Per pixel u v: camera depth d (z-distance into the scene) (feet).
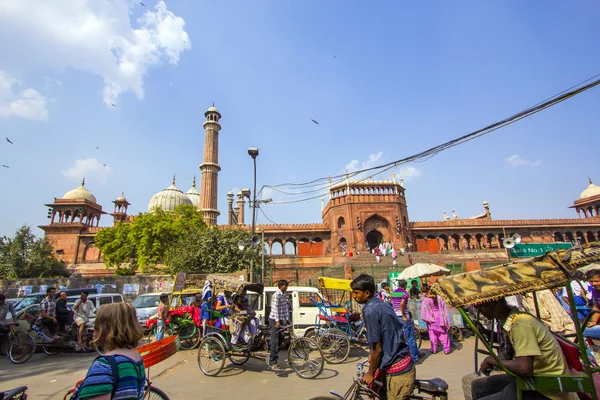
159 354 12.37
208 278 27.99
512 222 119.96
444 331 26.43
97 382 5.85
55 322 29.58
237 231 70.69
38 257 81.15
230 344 21.47
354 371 21.27
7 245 80.74
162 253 85.87
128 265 97.96
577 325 8.69
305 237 116.47
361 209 113.70
